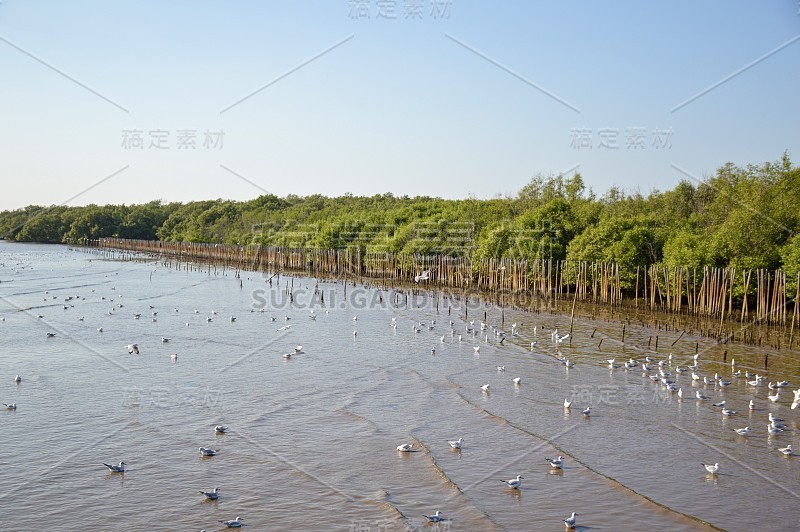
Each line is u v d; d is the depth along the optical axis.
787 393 46.94
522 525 27.66
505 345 66.31
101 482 31.58
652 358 58.91
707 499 30.02
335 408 43.81
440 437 38.28
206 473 32.84
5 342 65.69
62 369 53.97
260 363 57.62
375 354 62.12
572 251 109.00
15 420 40.38
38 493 30.23
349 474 32.91
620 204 138.88
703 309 81.62
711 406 44.12
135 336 70.62
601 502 29.78
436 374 53.53
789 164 92.75
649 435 38.47
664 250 93.94
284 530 27.19
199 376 52.34
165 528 27.22
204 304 101.69
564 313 90.44
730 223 85.50
